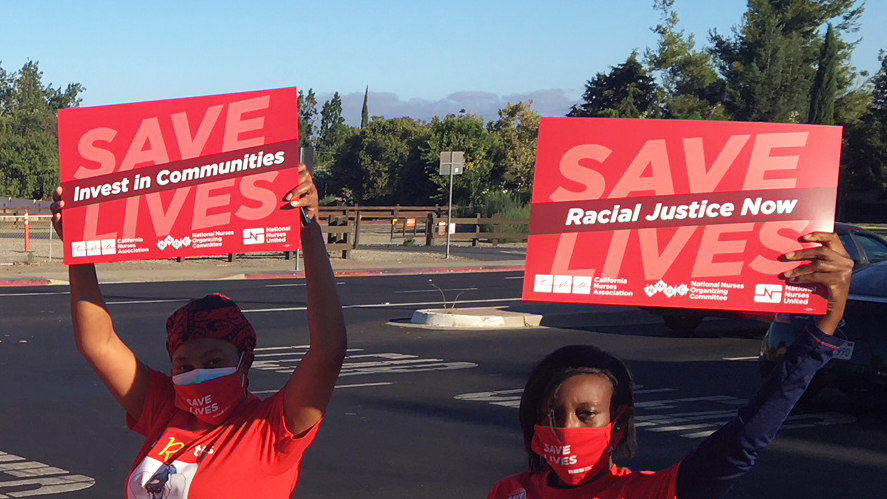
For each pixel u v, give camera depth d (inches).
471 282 980.6
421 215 1915.6
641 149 102.1
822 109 2511.1
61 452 313.4
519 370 474.0
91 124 115.1
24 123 3164.4
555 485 106.0
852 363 376.8
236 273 1015.0
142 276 977.5
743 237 101.3
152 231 114.2
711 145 101.4
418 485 281.4
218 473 117.0
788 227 101.3
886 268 397.4
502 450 320.8
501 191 2123.5
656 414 382.0
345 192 2908.5
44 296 778.8
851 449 335.9
